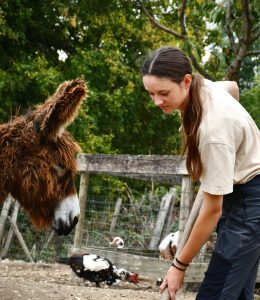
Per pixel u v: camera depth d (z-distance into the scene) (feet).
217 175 9.07
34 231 36.09
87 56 52.80
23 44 52.70
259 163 9.68
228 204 9.88
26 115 14.66
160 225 31.48
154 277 26.48
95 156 25.44
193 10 25.77
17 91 51.31
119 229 33.99
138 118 59.67
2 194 14.06
